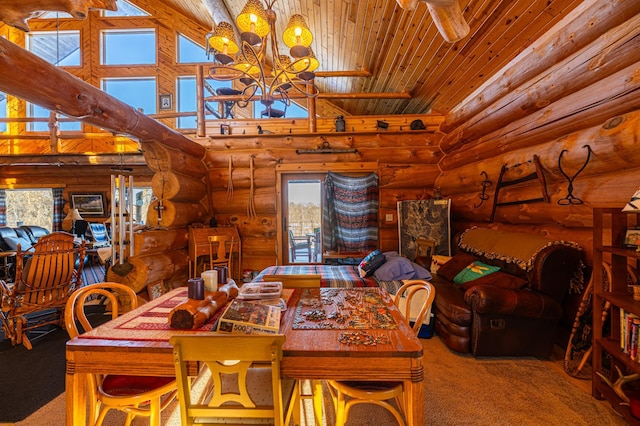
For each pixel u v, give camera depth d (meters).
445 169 4.75
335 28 4.24
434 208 4.29
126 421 1.66
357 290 2.01
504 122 3.30
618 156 2.02
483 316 2.46
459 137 4.21
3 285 2.81
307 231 5.02
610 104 2.09
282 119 4.96
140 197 7.53
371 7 3.38
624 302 1.74
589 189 2.30
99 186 7.07
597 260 1.92
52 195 7.11
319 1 3.83
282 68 2.65
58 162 5.63
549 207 2.73
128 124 3.11
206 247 4.38
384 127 4.81
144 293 3.71
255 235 5.00
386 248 4.85
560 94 2.53
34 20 7.38
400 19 3.29
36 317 3.58
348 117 4.94
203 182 4.89
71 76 2.35
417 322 1.67
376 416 1.85
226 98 5.01
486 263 3.15
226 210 5.03
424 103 5.05
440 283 3.22
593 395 1.96
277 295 1.71
